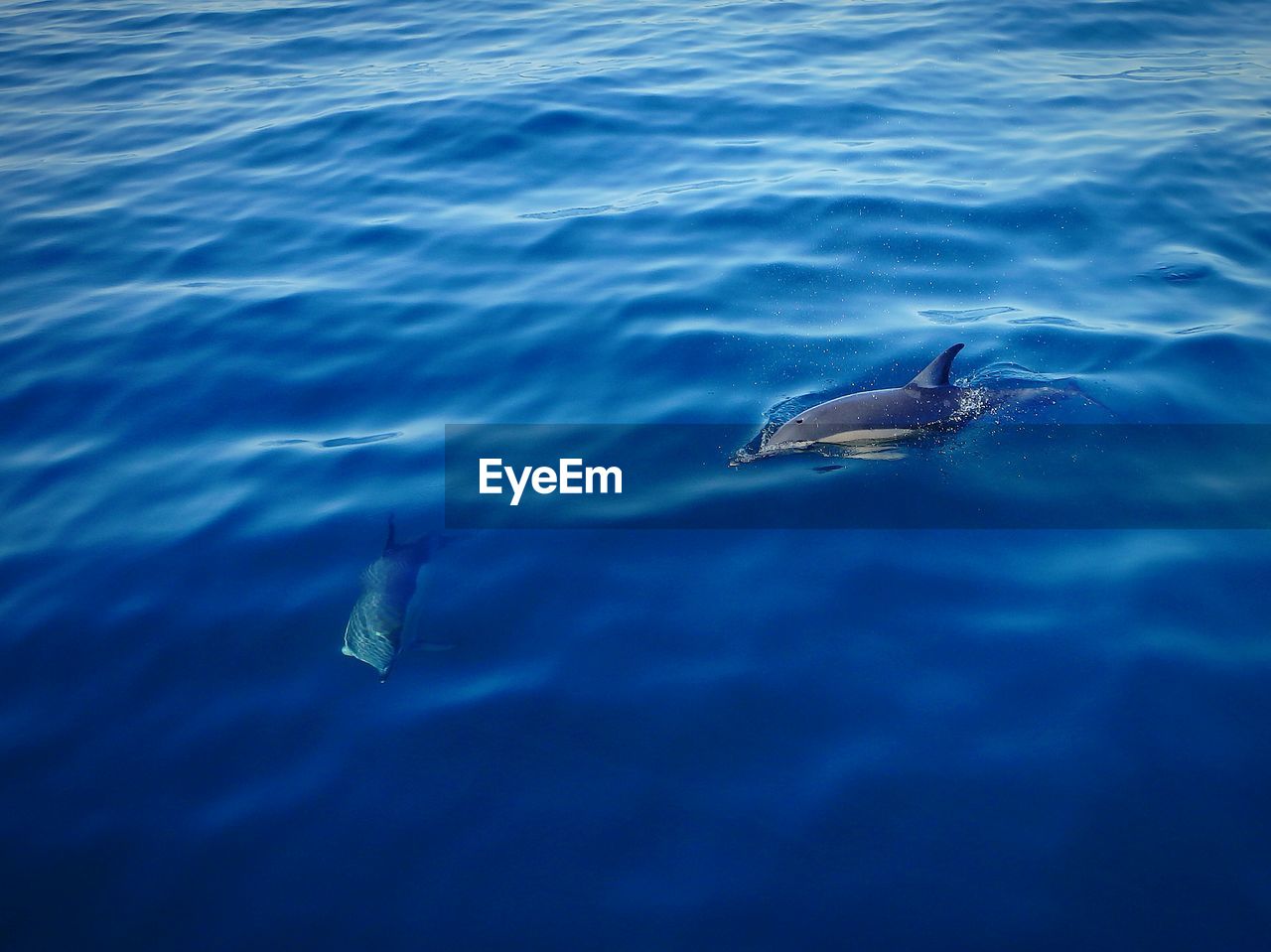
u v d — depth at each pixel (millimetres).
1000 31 10562
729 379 5383
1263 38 10312
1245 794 3422
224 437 5203
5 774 3670
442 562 4355
